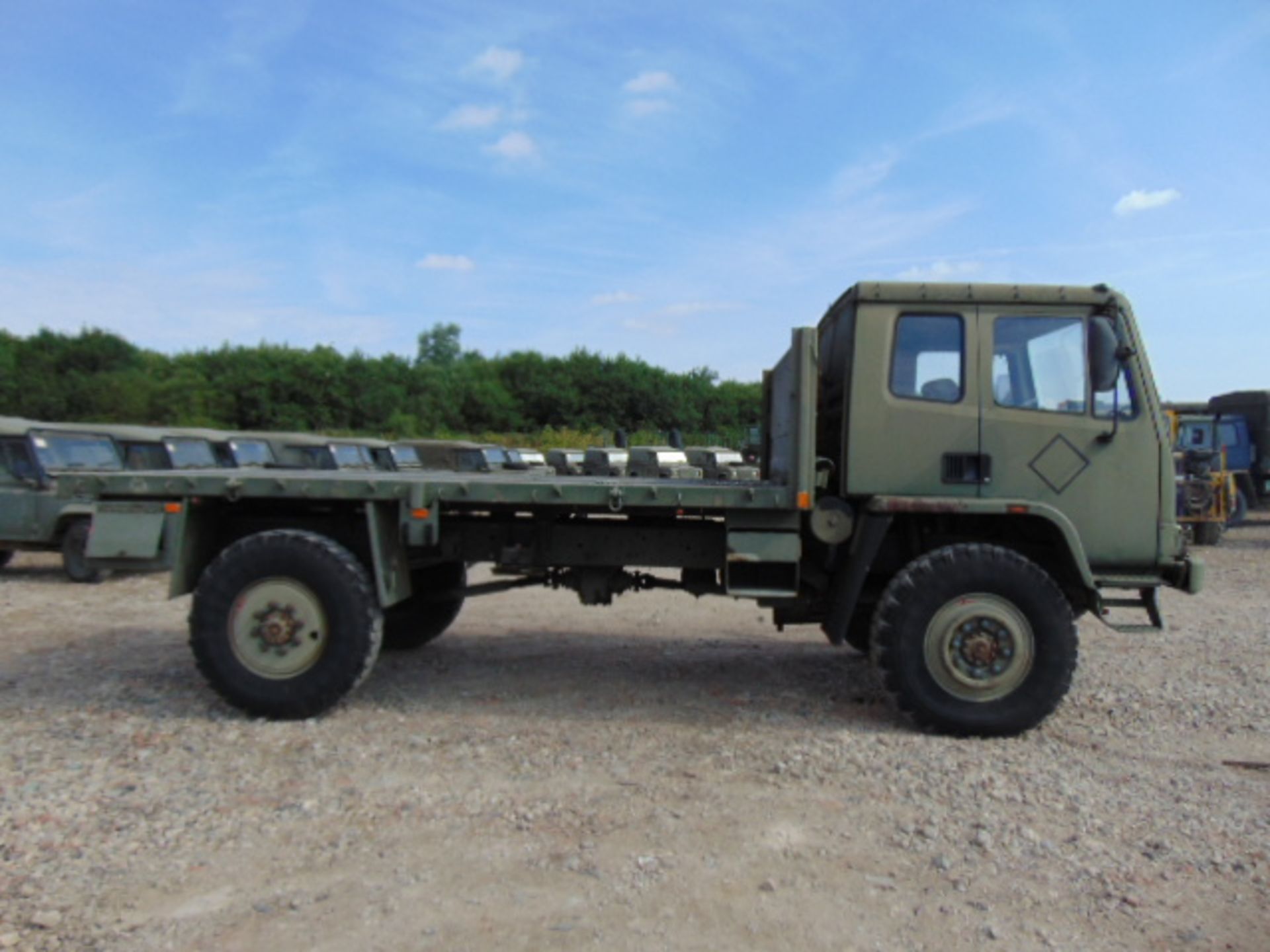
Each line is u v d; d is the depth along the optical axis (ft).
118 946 9.42
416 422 137.28
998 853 11.78
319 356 142.41
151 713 17.39
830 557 18.20
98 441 39.68
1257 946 9.77
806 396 16.93
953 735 16.57
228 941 9.55
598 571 19.90
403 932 9.78
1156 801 13.66
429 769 14.61
